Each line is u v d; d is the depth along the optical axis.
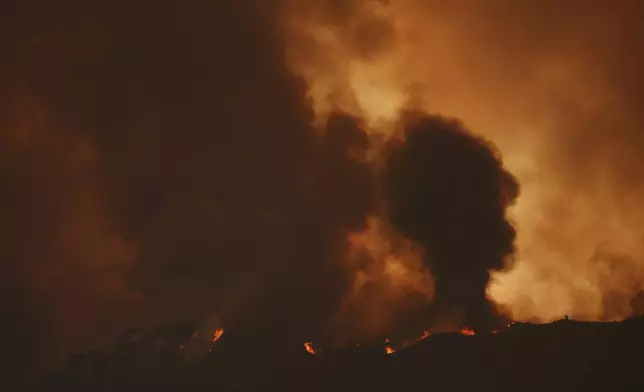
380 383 67.94
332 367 72.75
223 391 72.94
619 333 66.69
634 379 60.41
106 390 75.81
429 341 72.12
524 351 67.06
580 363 63.94
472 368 66.69
